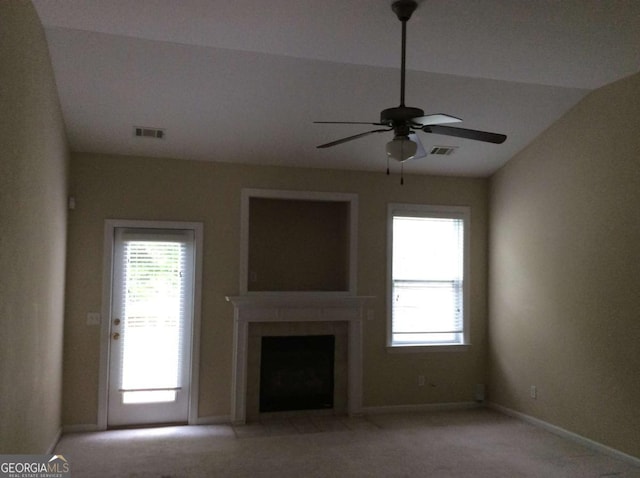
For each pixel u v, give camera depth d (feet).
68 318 15.75
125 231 16.46
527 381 17.31
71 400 15.72
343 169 18.42
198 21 10.52
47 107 12.06
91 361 15.92
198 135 15.81
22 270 9.95
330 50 11.73
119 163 16.40
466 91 14.48
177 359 16.71
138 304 16.46
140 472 12.55
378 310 18.53
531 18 10.20
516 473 12.75
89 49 12.13
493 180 19.44
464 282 19.39
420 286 19.07
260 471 12.71
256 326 17.33
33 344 11.08
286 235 19.27
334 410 18.01
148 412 16.49
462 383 19.22
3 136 8.37
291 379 17.85
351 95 14.26
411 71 13.48
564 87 14.57
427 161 18.25
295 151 17.01
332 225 19.62
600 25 10.48
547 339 16.46
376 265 18.57
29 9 9.81
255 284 18.81
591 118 14.80
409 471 12.82
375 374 18.39
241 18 10.34
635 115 13.41
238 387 16.81
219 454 13.87
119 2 9.90
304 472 12.67
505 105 15.21
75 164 16.02
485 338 19.54
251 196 17.51
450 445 14.83
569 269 15.61
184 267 16.89
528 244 17.42
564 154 15.84
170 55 12.48
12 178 9.00
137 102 14.12
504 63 12.44
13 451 9.50
